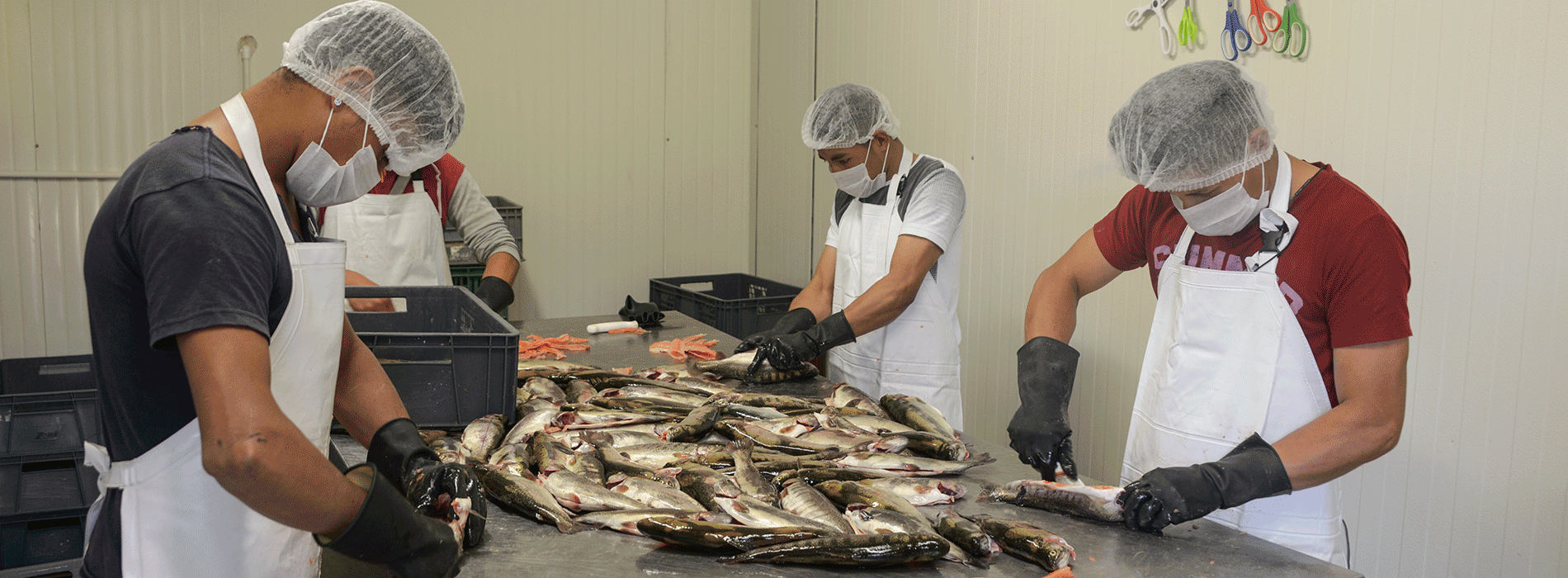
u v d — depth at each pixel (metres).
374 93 1.24
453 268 4.42
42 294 4.55
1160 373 1.99
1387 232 1.64
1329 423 1.64
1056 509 1.74
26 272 4.51
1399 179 2.54
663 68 5.64
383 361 2.17
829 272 3.29
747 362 2.83
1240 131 1.65
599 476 1.85
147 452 1.19
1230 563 1.52
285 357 1.21
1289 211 1.76
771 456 2.04
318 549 1.39
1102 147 3.39
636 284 5.80
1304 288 1.75
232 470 0.98
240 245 1.03
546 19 5.29
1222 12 2.95
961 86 4.14
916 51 4.43
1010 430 1.95
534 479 1.83
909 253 2.76
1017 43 3.78
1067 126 3.54
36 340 4.57
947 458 2.04
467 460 1.94
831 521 1.63
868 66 4.80
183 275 0.99
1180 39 3.04
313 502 1.05
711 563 1.50
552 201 5.48
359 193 1.37
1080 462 3.67
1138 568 1.50
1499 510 2.39
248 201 1.08
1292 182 1.78
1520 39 2.24
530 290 5.51
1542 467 2.29
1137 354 3.35
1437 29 2.42
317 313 1.26
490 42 5.18
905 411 2.35
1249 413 1.82
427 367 2.20
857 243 3.03
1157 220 2.06
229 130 1.14
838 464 1.97
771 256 5.84
